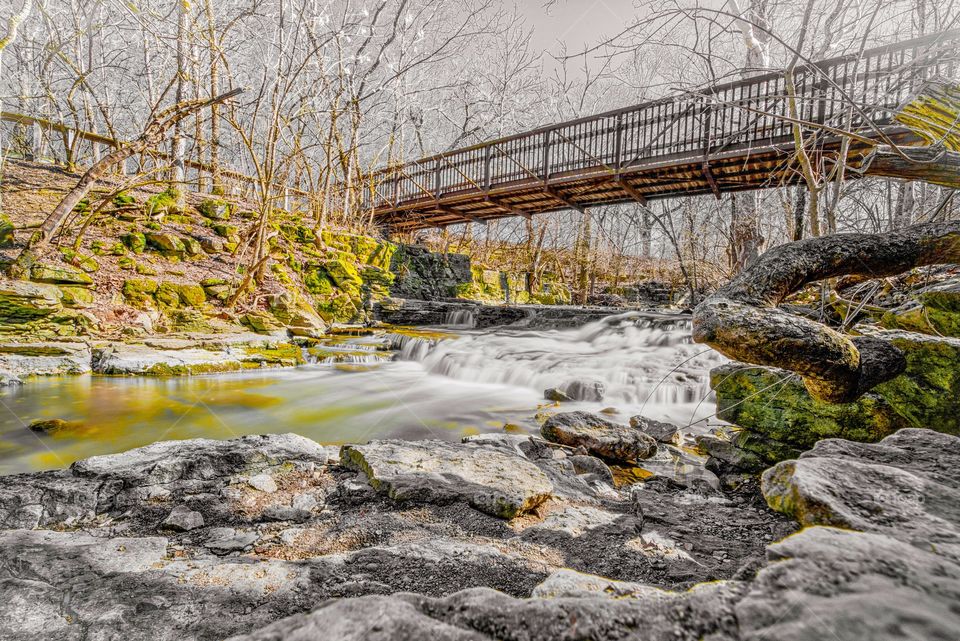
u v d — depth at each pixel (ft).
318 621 2.55
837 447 4.83
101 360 20.63
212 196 42.24
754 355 3.72
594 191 39.65
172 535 6.61
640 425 13.64
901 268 4.27
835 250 4.17
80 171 40.27
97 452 12.62
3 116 36.52
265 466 8.97
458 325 43.29
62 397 17.16
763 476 4.24
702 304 4.14
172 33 41.34
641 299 71.46
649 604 2.63
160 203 33.88
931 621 2.14
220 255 32.78
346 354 27.76
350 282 38.50
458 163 50.06
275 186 36.06
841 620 2.18
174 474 8.38
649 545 6.38
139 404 16.99
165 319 26.05
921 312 10.90
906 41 14.42
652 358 25.63
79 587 5.02
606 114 34.01
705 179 32.60
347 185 48.88
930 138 6.95
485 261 75.46
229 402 18.21
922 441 4.93
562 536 6.69
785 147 24.04
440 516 7.30
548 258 77.71
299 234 39.09
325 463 9.45
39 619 4.44
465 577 5.49
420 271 53.16
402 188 59.98
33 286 21.42
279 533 6.70
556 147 40.45
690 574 5.63
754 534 6.75
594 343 32.83
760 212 38.52
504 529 6.93
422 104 68.13
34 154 46.70
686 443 13.26
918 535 2.94
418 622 2.53
